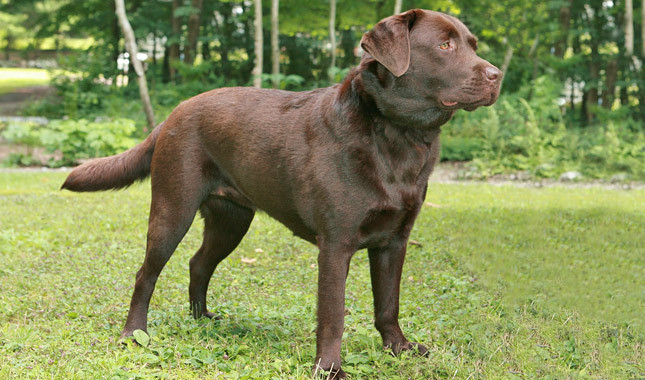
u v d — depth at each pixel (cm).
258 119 412
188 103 446
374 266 414
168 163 435
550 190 1171
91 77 2194
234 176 427
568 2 2064
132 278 589
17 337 414
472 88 348
